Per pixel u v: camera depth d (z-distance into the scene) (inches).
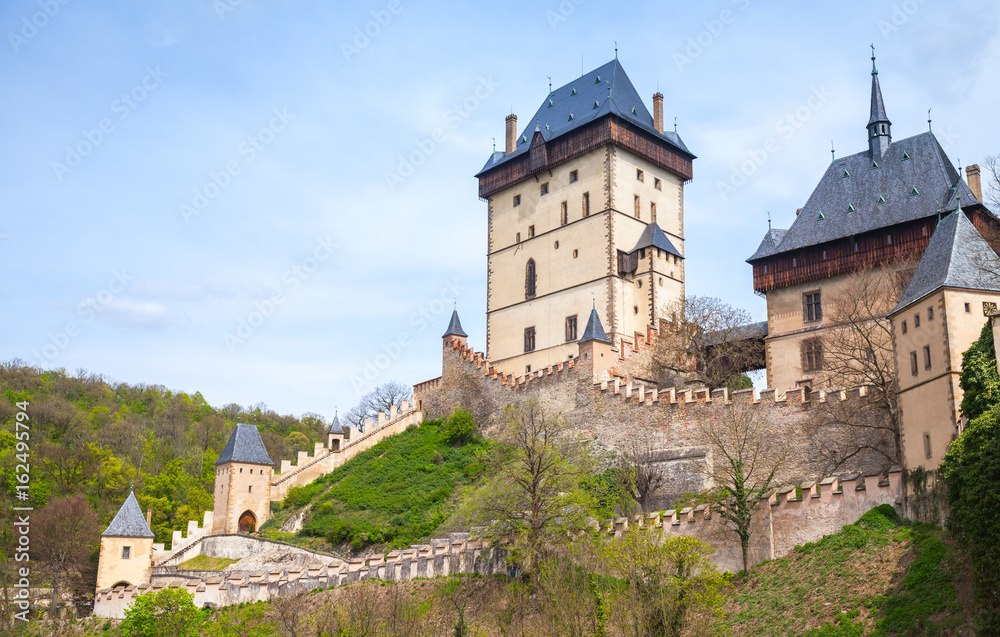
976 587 1310.3
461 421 3093.0
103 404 4911.4
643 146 3294.8
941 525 1540.4
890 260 2411.4
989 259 1696.6
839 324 2284.7
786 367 2605.8
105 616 2476.6
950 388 1589.6
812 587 1567.4
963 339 1612.9
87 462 3688.5
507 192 3543.3
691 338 2910.9
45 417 4183.1
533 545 1904.5
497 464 2465.6
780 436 2090.3
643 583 1556.3
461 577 2009.1
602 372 2716.5
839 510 1689.2
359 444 3373.5
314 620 1968.5
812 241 2583.7
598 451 2466.8
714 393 2246.6
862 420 1964.8
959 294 1636.3
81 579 2952.8
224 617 2079.2
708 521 1838.1
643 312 3107.8
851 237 2500.0
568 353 3169.3
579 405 2664.9
